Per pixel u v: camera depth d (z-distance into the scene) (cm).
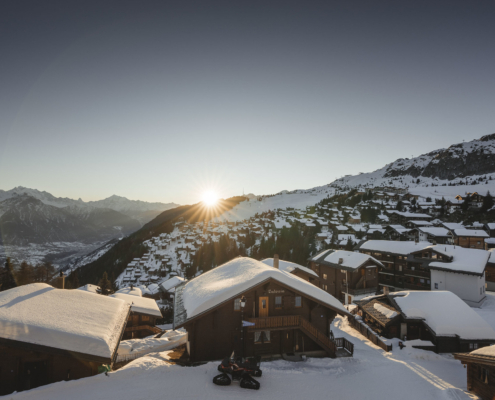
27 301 1859
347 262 5778
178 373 1752
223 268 2941
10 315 1614
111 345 1664
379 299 4091
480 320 3173
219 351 2188
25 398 1351
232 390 1582
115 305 2277
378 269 6241
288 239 13225
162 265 14238
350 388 1836
